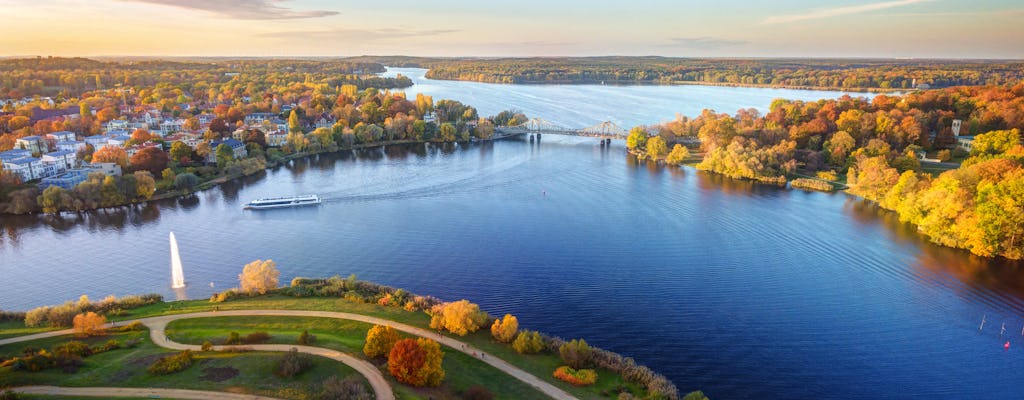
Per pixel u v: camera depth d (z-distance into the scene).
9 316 147.25
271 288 165.38
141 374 106.44
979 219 196.00
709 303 167.12
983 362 136.75
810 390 126.31
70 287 177.25
